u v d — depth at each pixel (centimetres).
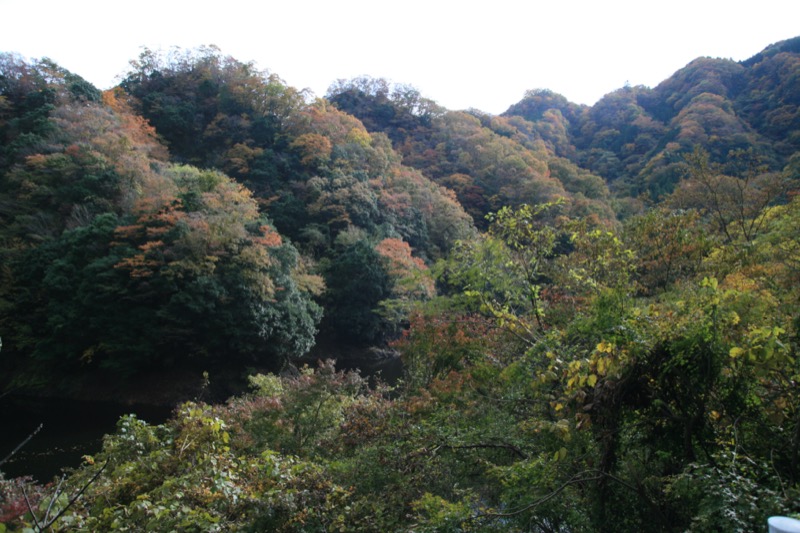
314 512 392
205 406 703
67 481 530
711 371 326
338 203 3394
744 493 266
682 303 377
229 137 4300
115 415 1833
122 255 2141
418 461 452
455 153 5234
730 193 1260
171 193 2617
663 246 855
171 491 437
